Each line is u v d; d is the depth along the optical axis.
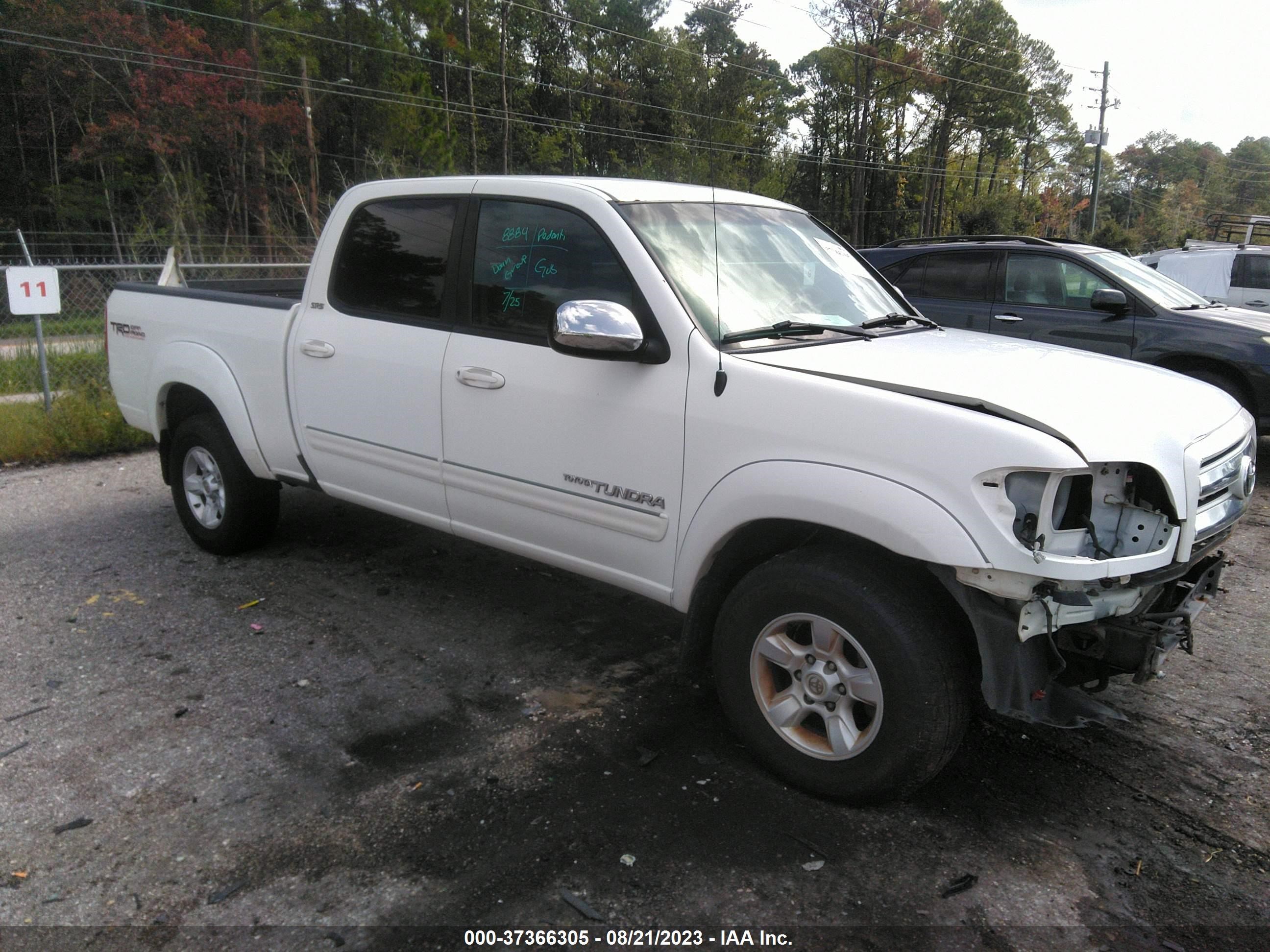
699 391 3.13
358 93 44.44
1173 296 7.68
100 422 7.87
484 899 2.57
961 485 2.59
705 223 3.71
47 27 34.75
